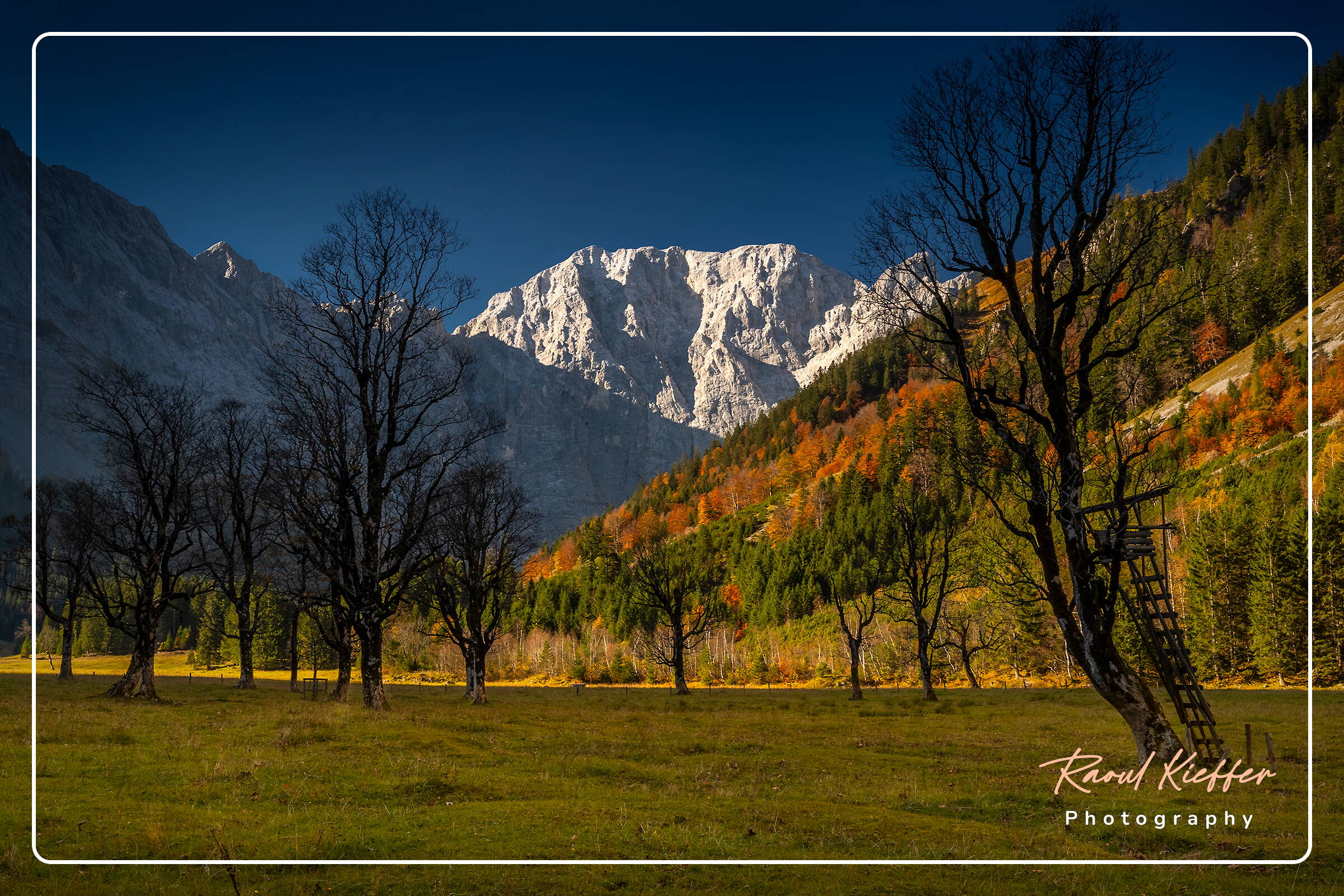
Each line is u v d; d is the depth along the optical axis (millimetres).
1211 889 10547
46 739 19453
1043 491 20219
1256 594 70188
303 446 32594
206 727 22234
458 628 44219
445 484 37875
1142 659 63938
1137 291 20281
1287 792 16594
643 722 29391
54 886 9484
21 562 46688
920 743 23938
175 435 39281
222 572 48875
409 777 16266
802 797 16031
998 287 24531
